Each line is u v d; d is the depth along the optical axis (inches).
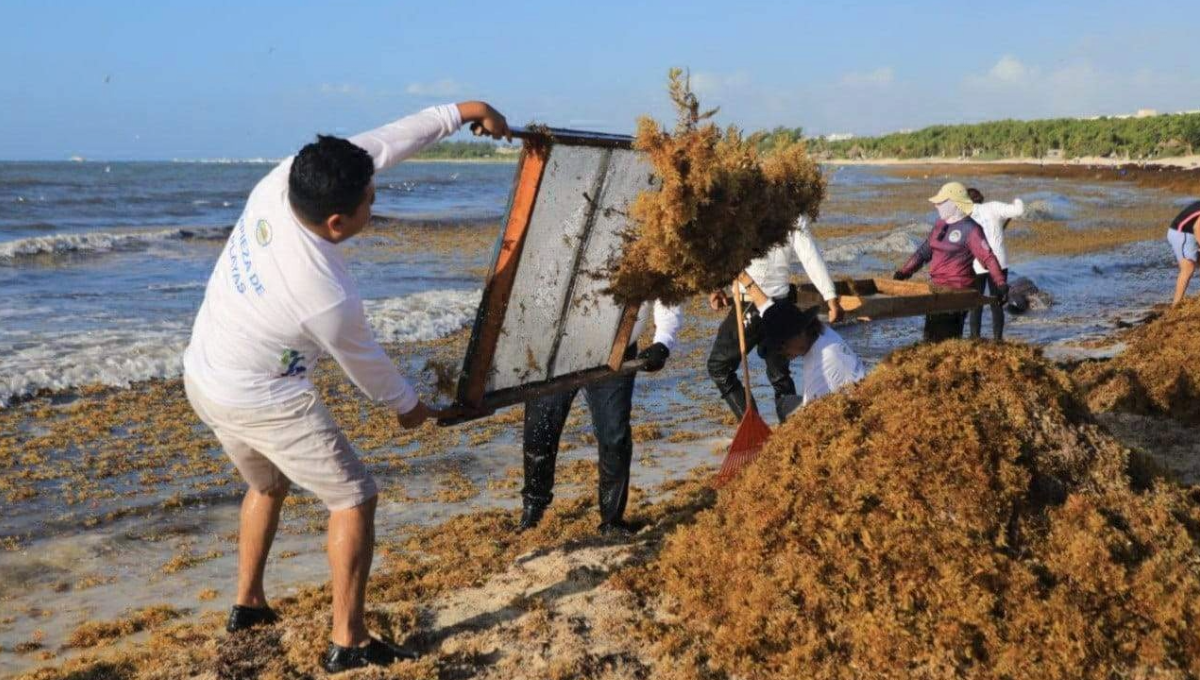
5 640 175.0
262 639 145.6
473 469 280.8
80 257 812.0
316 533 229.9
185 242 944.3
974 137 6446.9
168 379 388.5
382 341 469.1
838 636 131.6
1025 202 1485.0
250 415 127.9
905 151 7022.6
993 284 308.7
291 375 129.0
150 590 200.2
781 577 137.0
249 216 127.0
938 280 319.6
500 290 147.0
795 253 241.0
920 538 133.3
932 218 1393.9
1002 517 134.9
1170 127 4682.6
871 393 155.3
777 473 149.6
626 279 151.8
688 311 545.6
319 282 123.0
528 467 203.6
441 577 172.6
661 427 321.4
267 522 147.6
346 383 382.0
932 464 138.8
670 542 163.6
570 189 152.1
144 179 2896.2
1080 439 144.3
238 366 127.1
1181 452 223.0
